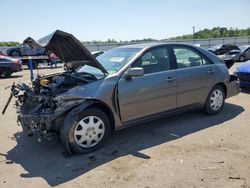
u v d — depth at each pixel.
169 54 5.29
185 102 5.47
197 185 3.37
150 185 3.41
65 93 4.23
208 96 5.89
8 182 3.65
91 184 3.51
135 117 4.80
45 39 4.30
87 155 4.32
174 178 3.55
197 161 3.97
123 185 3.45
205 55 5.88
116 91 4.48
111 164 4.00
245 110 6.47
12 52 24.05
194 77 5.52
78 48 4.36
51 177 3.73
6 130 5.67
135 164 3.97
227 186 3.33
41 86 4.80
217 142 4.64
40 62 22.36
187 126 5.46
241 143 4.58
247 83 8.15
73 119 4.16
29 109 4.62
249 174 3.59
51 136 4.20
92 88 4.33
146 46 5.14
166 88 5.08
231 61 6.99
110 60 5.13
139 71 4.42
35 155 4.43
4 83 13.60
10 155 4.46
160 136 5.00
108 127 4.56
